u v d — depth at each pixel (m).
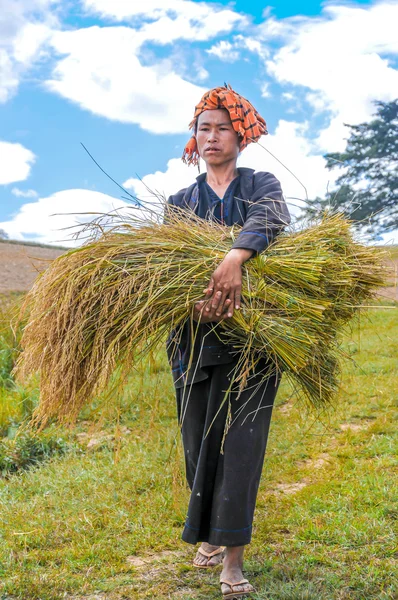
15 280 14.24
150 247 2.77
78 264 2.76
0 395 6.16
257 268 2.79
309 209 3.06
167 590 2.87
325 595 2.67
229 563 2.77
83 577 2.98
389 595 2.61
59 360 2.76
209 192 3.06
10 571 3.07
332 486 3.88
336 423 5.15
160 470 4.27
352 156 26.50
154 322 2.74
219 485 2.78
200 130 3.07
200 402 2.91
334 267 2.91
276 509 3.67
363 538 3.14
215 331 2.78
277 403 5.95
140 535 3.41
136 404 5.66
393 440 4.64
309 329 2.80
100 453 4.78
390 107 27.20
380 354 7.44
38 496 4.01
